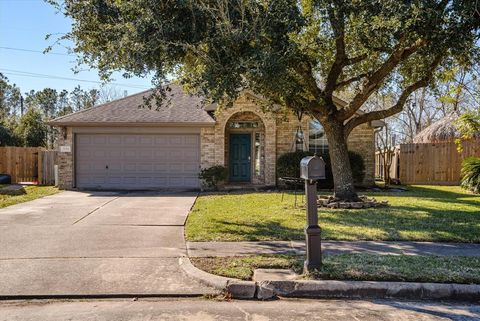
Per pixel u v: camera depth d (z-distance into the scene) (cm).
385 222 871
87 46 909
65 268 574
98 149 1673
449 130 1975
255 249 669
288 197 1308
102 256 633
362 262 569
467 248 673
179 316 431
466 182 1512
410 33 782
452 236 745
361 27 821
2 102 4475
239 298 489
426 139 2091
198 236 761
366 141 1702
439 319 425
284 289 496
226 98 991
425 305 464
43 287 504
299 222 880
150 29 760
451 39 791
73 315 432
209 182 1587
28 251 661
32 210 1075
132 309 450
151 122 1625
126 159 1669
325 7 830
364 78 1187
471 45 877
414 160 1912
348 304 468
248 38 769
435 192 1498
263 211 1024
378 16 764
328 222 873
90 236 769
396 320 422
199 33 785
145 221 916
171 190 1605
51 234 786
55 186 1761
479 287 486
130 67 788
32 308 452
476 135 1872
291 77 980
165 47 762
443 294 484
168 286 511
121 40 762
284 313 440
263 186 1661
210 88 795
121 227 852
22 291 491
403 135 3603
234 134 1778
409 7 714
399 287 489
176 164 1670
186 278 537
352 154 1631
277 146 1700
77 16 858
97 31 870
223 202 1202
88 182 1677
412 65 1123
